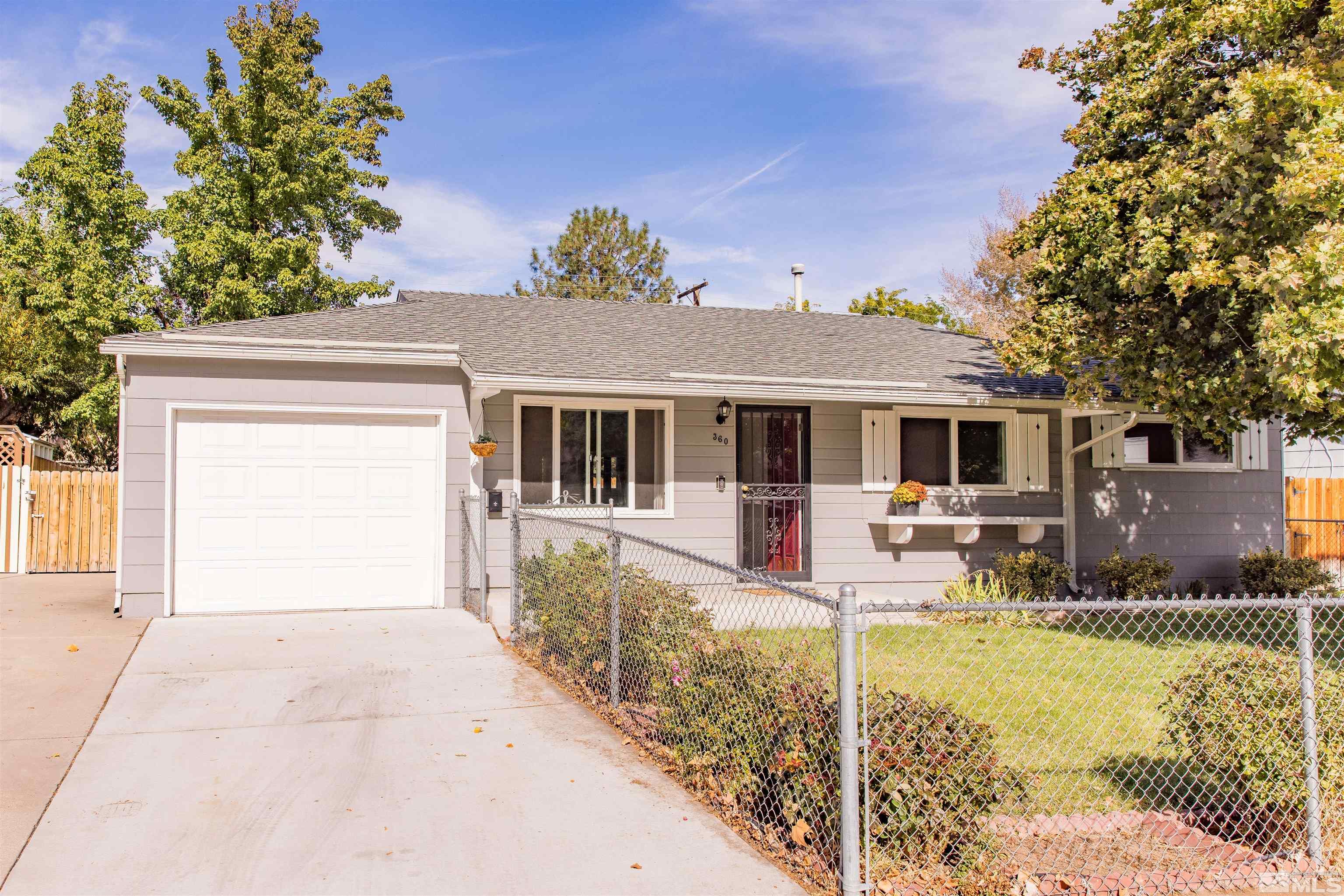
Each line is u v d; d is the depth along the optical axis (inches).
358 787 182.9
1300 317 283.7
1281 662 167.5
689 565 443.8
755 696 169.3
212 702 243.0
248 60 743.7
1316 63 315.3
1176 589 506.9
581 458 437.4
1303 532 587.8
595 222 1406.3
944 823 144.6
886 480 470.3
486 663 289.0
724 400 453.1
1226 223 318.7
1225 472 518.6
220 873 144.3
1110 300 375.9
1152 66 381.1
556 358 422.0
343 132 851.4
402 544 396.5
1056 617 414.3
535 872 145.8
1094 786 192.2
